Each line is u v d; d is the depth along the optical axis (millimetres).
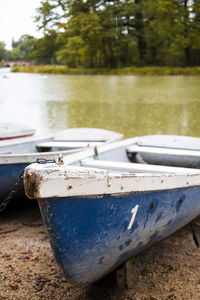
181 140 5371
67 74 33938
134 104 14938
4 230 4168
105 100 16266
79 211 2404
